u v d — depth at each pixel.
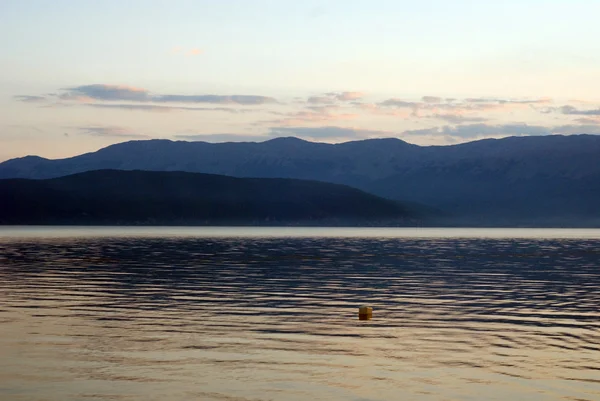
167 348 22.97
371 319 29.25
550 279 49.47
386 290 41.03
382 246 107.44
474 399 17.66
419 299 36.59
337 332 26.09
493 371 20.27
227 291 39.72
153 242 115.94
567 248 105.50
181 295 37.47
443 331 26.45
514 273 55.00
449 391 18.30
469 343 24.16
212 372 19.95
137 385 18.61
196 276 49.53
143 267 57.91
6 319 28.48
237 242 119.75
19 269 54.50
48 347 22.98
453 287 43.06
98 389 18.22
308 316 30.02
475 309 32.62
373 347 23.39
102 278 47.12
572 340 24.78
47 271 52.66
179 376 19.52
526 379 19.44
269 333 25.77
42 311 30.84
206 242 118.44
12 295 36.72
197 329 26.48
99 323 27.69
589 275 53.22
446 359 21.72
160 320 28.56
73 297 36.06
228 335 25.30
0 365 20.55
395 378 19.50
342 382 19.06
